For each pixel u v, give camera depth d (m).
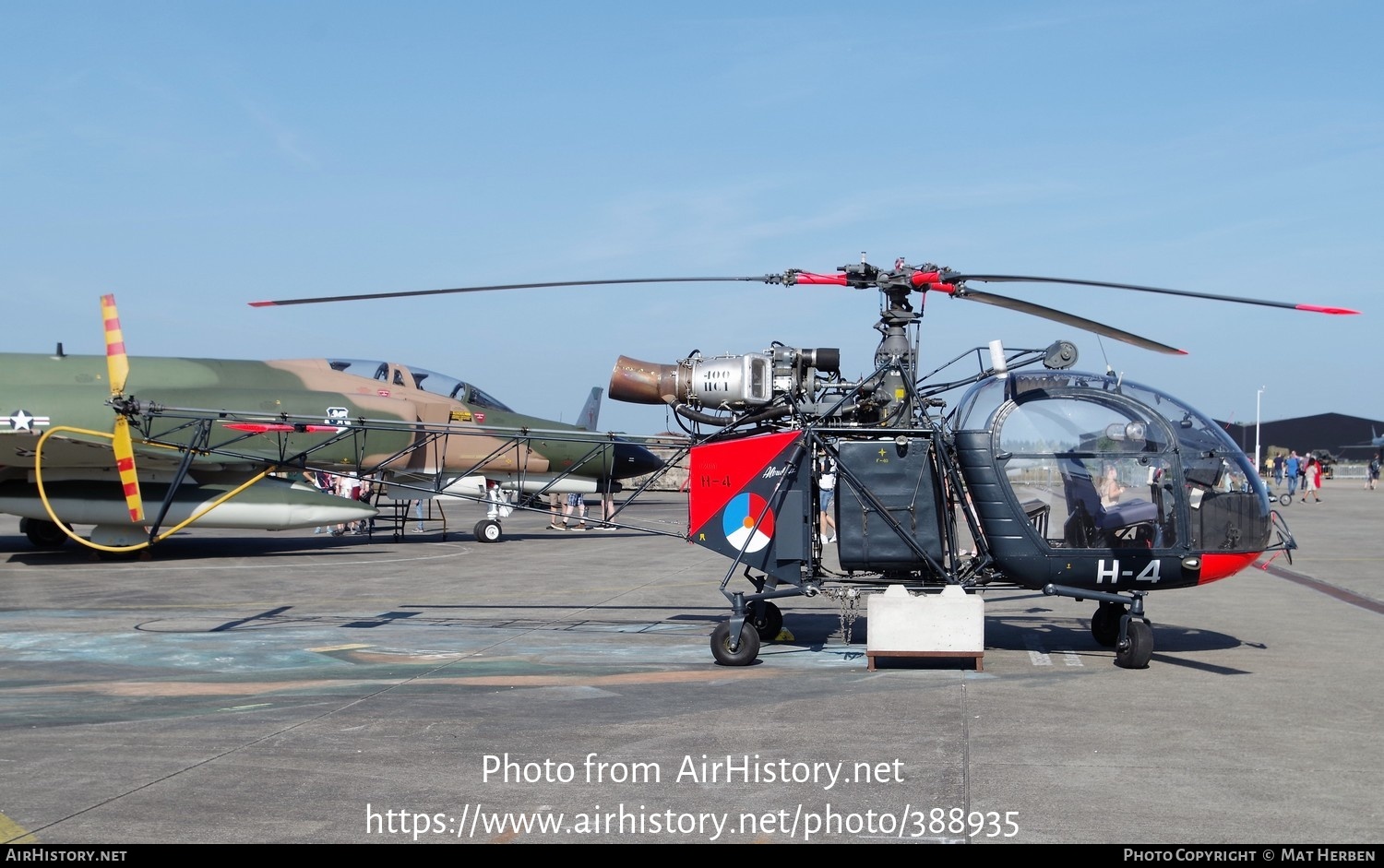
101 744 6.41
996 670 9.01
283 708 7.44
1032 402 9.30
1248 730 6.76
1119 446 9.12
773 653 10.05
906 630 8.85
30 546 22.59
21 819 5.05
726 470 10.01
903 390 9.65
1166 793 5.43
